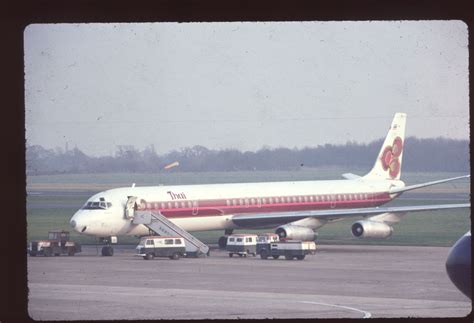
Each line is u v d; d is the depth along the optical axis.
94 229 187.75
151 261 181.50
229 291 125.38
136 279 143.25
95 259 187.75
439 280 141.38
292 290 126.25
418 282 138.50
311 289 127.69
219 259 186.50
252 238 194.25
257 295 120.00
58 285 133.75
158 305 108.38
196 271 156.75
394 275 149.75
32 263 175.75
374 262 178.62
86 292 124.06
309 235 199.75
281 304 109.62
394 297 118.19
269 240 192.62
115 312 102.25
